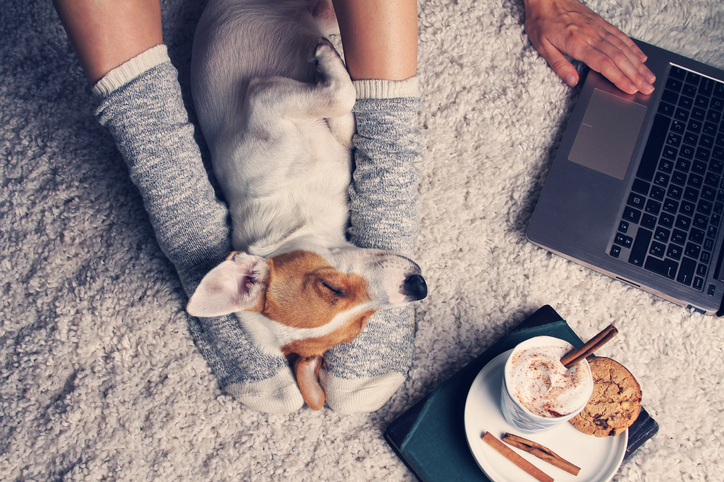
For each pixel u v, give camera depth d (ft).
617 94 5.95
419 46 6.37
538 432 4.35
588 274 5.81
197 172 5.07
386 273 4.57
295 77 5.29
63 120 5.99
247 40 5.34
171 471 5.14
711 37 6.48
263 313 4.58
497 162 6.13
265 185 4.98
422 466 4.79
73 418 5.20
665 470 5.14
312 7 5.73
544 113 6.25
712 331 5.69
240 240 5.08
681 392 5.47
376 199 5.10
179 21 6.31
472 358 5.49
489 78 6.35
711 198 5.62
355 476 5.12
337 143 5.42
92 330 5.47
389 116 4.98
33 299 5.58
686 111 5.90
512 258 5.88
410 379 5.41
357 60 4.81
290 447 5.24
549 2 6.33
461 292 5.75
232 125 5.25
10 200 5.82
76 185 5.83
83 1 4.31
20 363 5.40
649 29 6.49
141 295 5.57
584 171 5.62
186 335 5.50
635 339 5.63
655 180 5.59
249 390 5.14
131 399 5.32
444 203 6.00
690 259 5.41
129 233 5.74
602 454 4.45
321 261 4.64
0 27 6.14
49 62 6.13
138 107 4.70
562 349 4.15
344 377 5.00
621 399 4.37
